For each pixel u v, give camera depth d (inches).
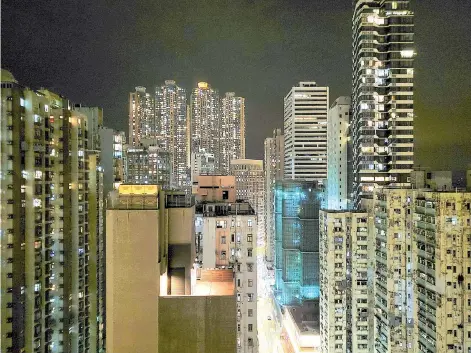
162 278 1393.9
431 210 3164.4
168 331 1337.4
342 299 4471.0
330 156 7436.0
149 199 1362.0
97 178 3964.1
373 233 4156.0
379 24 5511.8
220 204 3563.0
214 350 1339.8
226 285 1517.0
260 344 7003.0
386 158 5482.3
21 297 2950.3
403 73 5418.3
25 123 3031.5
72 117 3560.5
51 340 3299.7
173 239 1503.4
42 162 3176.7
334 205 7140.8
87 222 3821.4
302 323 5767.7
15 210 2923.2
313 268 6815.9
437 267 3080.7
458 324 3041.3
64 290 3412.9
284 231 7273.6
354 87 5984.3
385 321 3789.4
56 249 3393.2
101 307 4020.7
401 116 5418.3
